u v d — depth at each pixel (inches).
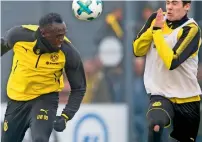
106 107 1216.8
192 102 801.6
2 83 1179.3
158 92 786.2
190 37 765.3
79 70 772.0
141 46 789.2
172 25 783.7
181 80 787.4
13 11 1187.3
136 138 1204.5
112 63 1210.0
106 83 1216.8
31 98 772.6
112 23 1198.9
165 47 755.4
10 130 788.0
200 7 1168.8
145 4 1193.4
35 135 747.4
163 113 770.8
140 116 1203.2
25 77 761.6
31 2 1190.3
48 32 722.8
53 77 767.1
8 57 1179.9
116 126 1214.9
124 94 1208.8
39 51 745.0
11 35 757.9
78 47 1204.5
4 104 1179.9
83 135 1216.8
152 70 792.3
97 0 785.6
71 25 1199.6
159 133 767.1
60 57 753.0
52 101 776.3
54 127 764.0
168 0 780.0
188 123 818.2
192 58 788.6
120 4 1197.7
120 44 1199.6
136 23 1191.6
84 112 1217.4
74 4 785.6
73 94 780.0
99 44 1206.3
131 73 1203.2
